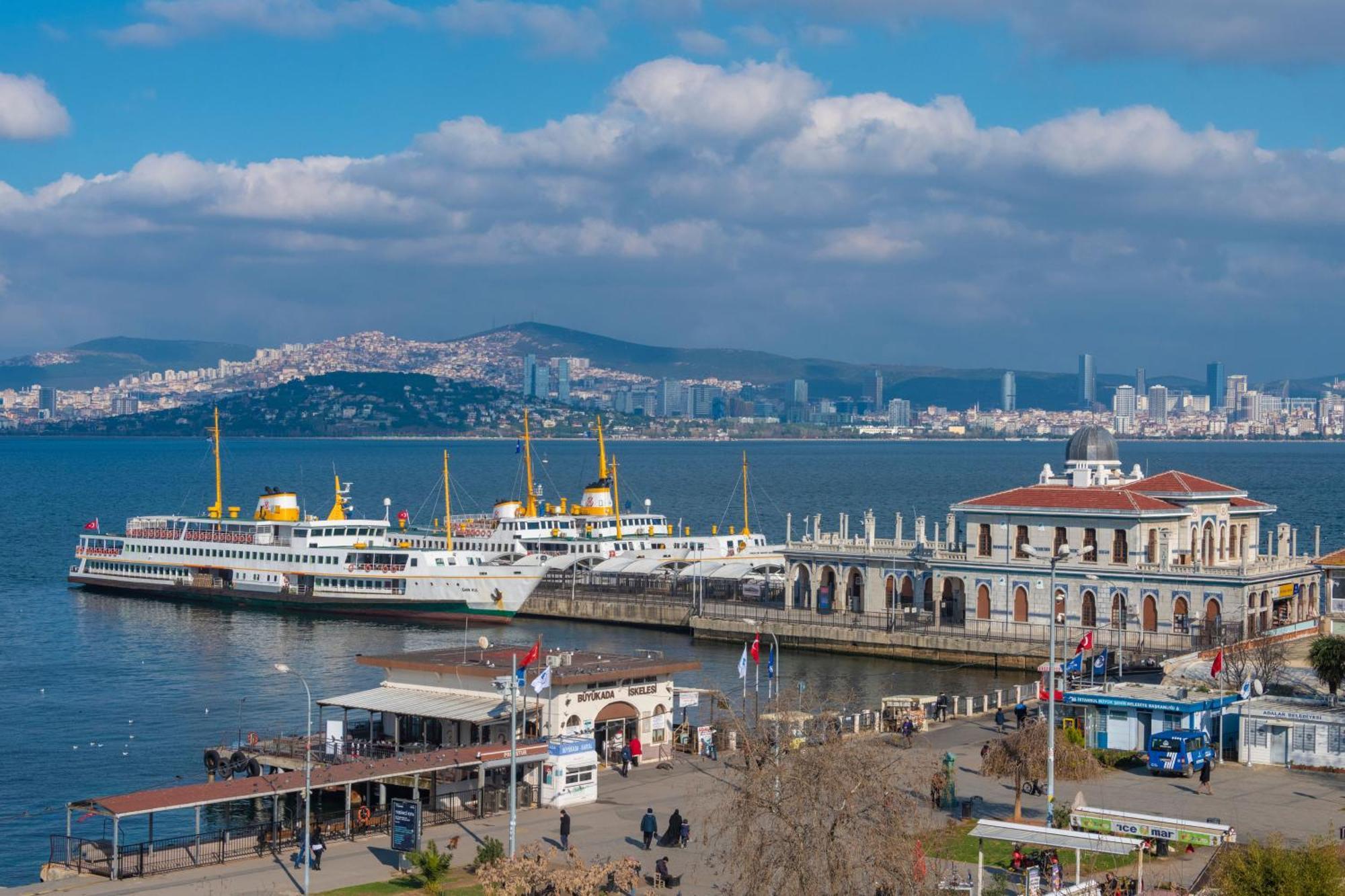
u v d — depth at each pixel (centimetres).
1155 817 7250
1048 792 8012
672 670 10131
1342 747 9300
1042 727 8388
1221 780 9106
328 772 8331
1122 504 14712
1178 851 7406
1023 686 12338
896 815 6128
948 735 10675
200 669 15250
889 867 5984
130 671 15038
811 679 14225
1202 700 9712
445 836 8112
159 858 7856
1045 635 14850
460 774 9138
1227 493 15800
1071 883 6750
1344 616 13975
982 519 15650
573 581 19775
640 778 9456
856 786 6172
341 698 10019
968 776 9244
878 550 17025
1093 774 8600
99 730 12069
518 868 6612
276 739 10494
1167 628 14238
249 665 15512
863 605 16975
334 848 8000
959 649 14900
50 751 11306
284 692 13775
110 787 10288
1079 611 14812
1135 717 9825
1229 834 6888
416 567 19750
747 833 6278
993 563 15388
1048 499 15288
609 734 9894
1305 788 8906
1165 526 14750
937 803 8362
